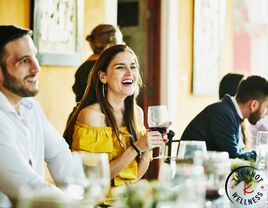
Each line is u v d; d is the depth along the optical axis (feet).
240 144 15.57
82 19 18.75
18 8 17.06
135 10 24.88
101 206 8.16
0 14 16.58
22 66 8.48
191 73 25.11
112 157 10.91
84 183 7.48
